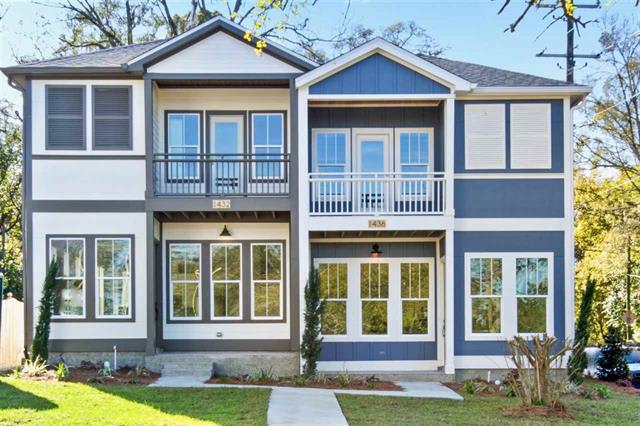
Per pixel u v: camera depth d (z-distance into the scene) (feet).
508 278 46.91
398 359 49.39
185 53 47.19
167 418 29.01
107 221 47.19
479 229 47.11
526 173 47.39
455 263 46.91
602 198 88.12
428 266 50.11
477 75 50.75
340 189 49.78
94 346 46.60
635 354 55.21
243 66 47.32
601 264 82.02
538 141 47.62
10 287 76.95
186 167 49.90
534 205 47.37
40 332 43.37
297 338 46.42
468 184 47.37
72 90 47.50
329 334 49.49
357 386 41.93
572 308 46.75
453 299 46.14
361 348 49.47
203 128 50.21
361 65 46.50
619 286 84.64
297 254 46.32
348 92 46.37
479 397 38.58
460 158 47.42
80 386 36.58
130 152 47.55
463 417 31.81
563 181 47.50
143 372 43.83
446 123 46.57
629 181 86.12
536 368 34.71
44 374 40.68
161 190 48.98
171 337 49.55
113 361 46.32
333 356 49.37
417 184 49.80
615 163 83.97
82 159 47.34
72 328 46.60
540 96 47.52
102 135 47.55
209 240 50.34
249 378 43.62
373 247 50.03
